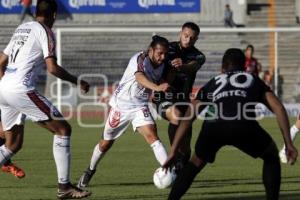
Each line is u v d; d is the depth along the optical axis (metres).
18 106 30.09
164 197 32.19
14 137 31.53
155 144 32.56
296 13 114.56
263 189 34.66
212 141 26.84
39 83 88.50
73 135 64.19
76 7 106.69
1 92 30.19
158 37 33.44
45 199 31.72
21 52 29.98
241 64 27.67
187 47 35.97
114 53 98.44
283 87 95.31
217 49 98.31
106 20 107.12
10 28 97.25
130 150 52.88
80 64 98.12
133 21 107.44
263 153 27.05
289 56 101.31
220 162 45.72
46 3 30.38
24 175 37.09
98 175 39.75
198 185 36.03
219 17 108.38
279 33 103.69
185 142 34.16
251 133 26.53
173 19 108.00
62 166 30.48
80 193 30.66
